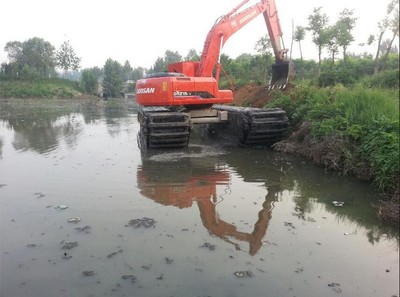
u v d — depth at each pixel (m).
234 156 8.59
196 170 7.23
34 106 33.38
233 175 6.88
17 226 4.48
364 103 8.02
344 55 18.50
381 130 6.53
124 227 4.45
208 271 3.48
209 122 10.20
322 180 6.52
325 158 7.36
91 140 11.24
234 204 5.34
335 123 7.82
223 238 4.20
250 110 9.53
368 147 6.48
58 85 56.16
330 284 3.33
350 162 6.73
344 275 3.49
